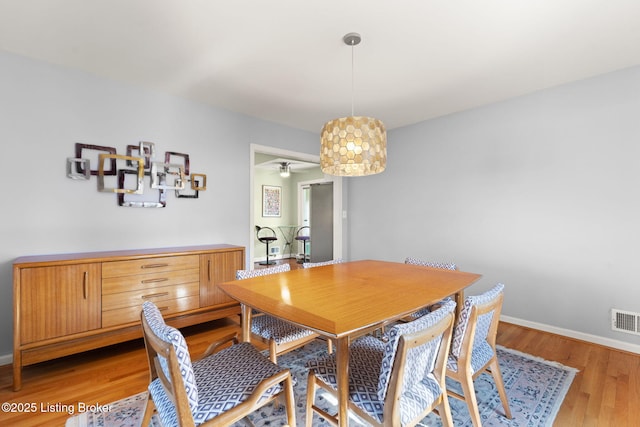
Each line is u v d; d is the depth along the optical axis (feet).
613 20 5.90
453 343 4.71
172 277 8.34
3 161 7.13
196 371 4.32
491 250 10.43
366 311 4.33
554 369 7.04
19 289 6.22
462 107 10.76
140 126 9.07
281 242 24.64
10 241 7.22
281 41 6.67
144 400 5.87
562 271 8.95
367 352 4.89
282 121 12.34
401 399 3.74
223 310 9.27
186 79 8.59
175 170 9.73
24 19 5.90
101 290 7.22
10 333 7.22
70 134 7.94
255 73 8.20
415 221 12.65
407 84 8.87
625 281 7.95
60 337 6.66
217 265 9.20
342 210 15.21
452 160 11.42
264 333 5.93
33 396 5.99
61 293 6.69
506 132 10.02
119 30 6.28
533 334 9.08
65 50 7.09
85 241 8.21
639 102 7.72
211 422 3.48
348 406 3.94
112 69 8.02
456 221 11.34
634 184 7.80
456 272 7.13
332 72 8.13
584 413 5.50
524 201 9.66
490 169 10.41
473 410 4.62
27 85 7.38
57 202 7.80
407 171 12.89
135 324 7.69
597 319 8.39
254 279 6.34
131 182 8.96
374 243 14.28
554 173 9.07
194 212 10.24
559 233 9.00
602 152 8.25
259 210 23.41
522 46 6.85
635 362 7.34
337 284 5.90
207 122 10.47
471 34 6.39
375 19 5.90
